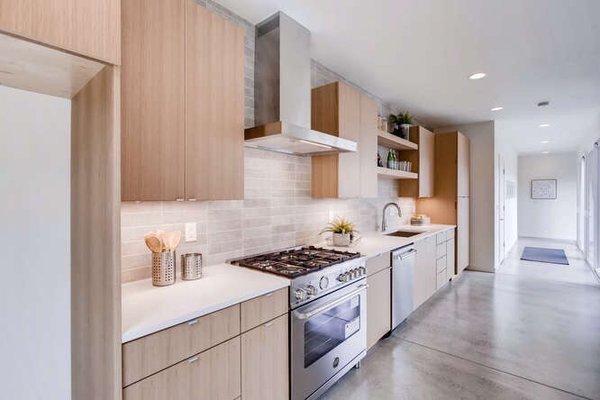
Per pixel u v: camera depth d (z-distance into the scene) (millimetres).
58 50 923
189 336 1247
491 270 5102
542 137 6469
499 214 5684
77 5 951
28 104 1373
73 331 1343
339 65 2934
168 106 1450
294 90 2209
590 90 3572
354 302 2219
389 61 2848
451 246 4477
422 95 3781
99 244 1119
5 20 813
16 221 1350
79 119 1285
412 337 2852
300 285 1754
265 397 1569
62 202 1459
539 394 2035
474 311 3479
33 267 1391
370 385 2133
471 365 2383
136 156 1339
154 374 1144
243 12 2115
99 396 1129
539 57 2748
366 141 2934
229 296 1414
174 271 1611
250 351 1494
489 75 3156
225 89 1704
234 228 2141
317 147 2289
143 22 1366
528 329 3012
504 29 2295
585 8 2025
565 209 8961
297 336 1729
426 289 3592
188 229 1883
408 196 4336
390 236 3424
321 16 2146
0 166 1314
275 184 2430
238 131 1771
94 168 1153
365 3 1996
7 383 1343
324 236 2926
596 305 3660
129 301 1353
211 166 1631
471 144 5230
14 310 1354
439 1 1969
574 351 2586
